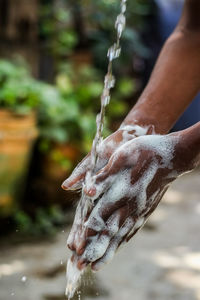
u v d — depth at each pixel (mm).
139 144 1574
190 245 4059
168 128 1878
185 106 1903
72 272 1634
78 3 6301
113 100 5293
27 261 3600
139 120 1834
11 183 4012
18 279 3270
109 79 1778
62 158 4473
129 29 6586
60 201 4590
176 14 7738
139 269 3514
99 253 1560
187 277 3430
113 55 1784
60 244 3994
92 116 4855
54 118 4371
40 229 4219
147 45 7746
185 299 3104
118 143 1741
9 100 4008
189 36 1944
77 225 1635
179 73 1899
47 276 3346
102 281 3283
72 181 1662
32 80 4465
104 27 6516
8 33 4879
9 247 3867
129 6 6734
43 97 4281
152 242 4078
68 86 4875
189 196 5555
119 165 1558
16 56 4836
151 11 7652
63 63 5496
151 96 1881
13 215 4211
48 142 4426
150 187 1572
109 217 1562
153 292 3184
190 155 1582
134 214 1582
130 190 1557
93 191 1538
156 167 1567
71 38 5453
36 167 4535
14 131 3887
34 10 5059
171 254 3840
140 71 7742
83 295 3072
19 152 3959
